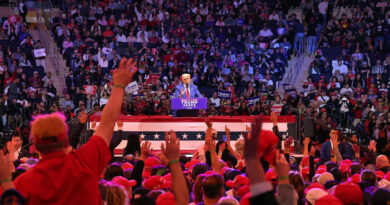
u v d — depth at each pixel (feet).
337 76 70.49
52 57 75.05
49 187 7.73
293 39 78.23
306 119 32.73
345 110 59.47
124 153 29.07
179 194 10.18
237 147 22.81
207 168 16.79
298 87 74.54
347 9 87.56
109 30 77.46
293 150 39.52
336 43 78.95
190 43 77.15
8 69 68.13
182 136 40.40
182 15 82.58
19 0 83.41
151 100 53.98
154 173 19.65
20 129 50.11
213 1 85.25
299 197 13.35
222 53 74.90
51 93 63.41
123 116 40.11
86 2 81.41
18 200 7.18
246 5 83.97
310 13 79.71
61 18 78.18
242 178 15.74
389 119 58.08
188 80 44.91
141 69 68.90
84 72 65.72
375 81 70.74
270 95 65.05
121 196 11.11
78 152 8.36
